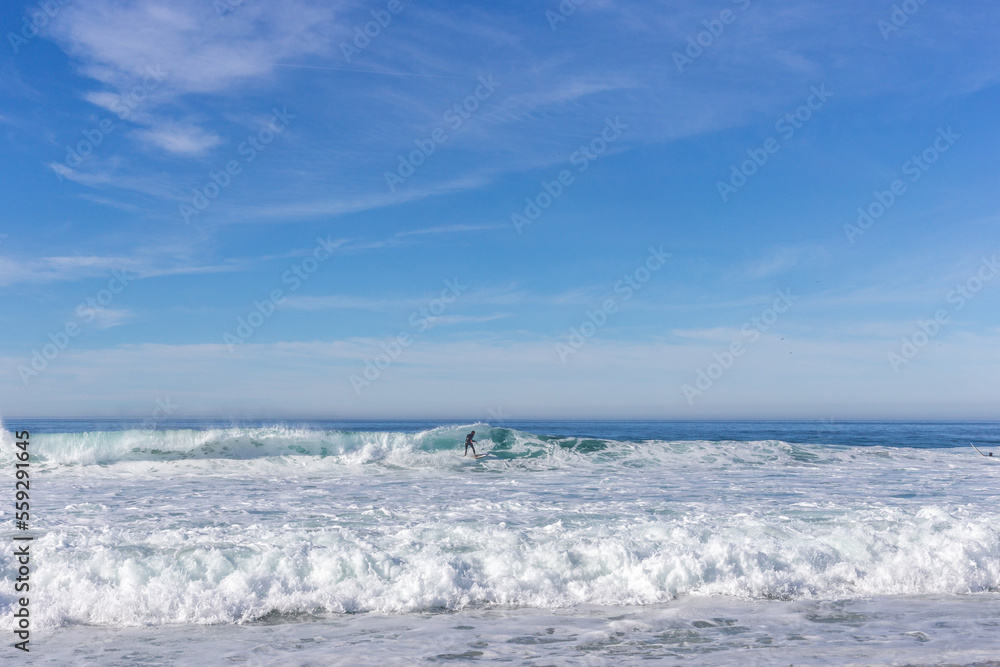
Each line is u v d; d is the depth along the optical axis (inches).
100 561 275.3
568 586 278.7
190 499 523.8
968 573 296.8
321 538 326.6
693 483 647.8
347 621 241.9
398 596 262.2
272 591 260.5
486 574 285.3
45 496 541.6
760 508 467.8
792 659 201.2
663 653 207.3
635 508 468.8
